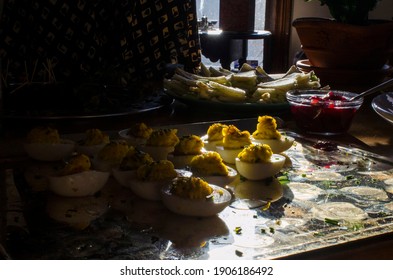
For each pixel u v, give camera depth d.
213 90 1.30
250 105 1.27
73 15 1.75
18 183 0.90
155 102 1.34
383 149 1.11
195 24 1.88
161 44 1.84
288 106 1.29
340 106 1.17
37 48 1.75
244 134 1.02
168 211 0.80
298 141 1.17
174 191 0.78
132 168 0.89
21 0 1.72
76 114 1.18
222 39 2.87
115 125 1.22
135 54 1.83
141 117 1.29
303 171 0.98
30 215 0.77
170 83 1.37
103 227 0.74
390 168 1.00
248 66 1.54
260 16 3.34
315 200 0.85
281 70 3.34
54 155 1.00
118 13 1.78
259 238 0.71
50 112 1.20
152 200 0.84
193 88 1.32
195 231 0.73
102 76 1.43
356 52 1.64
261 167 0.91
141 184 0.83
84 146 1.02
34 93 1.29
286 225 0.75
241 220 0.77
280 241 0.70
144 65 1.84
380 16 3.17
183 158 0.96
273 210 0.80
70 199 0.84
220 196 0.80
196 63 1.90
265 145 0.95
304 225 0.75
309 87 1.40
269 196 0.86
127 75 1.49
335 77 1.67
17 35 1.74
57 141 1.01
